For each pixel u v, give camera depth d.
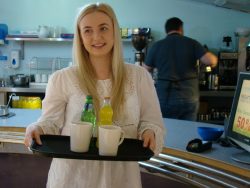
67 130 1.39
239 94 1.59
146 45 4.63
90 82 1.38
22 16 5.21
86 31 1.33
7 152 2.87
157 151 1.36
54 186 1.38
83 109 1.35
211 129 1.87
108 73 1.41
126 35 4.85
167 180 2.30
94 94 1.37
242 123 1.55
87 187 1.36
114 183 1.37
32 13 5.20
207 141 1.78
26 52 5.29
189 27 5.05
